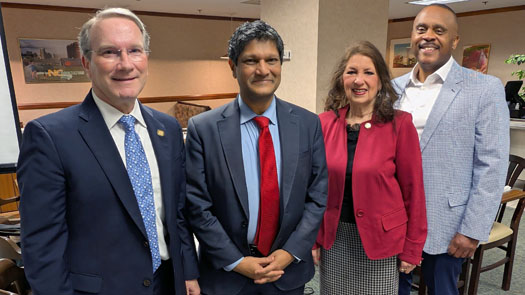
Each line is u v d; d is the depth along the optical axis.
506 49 7.41
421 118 1.72
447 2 6.64
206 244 1.22
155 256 1.15
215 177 1.22
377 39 3.96
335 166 1.50
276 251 1.25
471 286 2.41
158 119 1.21
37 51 6.84
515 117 5.46
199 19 8.59
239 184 1.21
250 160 1.25
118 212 1.05
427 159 1.66
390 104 1.47
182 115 8.30
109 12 1.02
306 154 1.29
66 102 7.29
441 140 1.63
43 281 0.97
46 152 0.97
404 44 9.19
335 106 1.64
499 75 7.60
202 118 1.28
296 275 1.32
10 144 2.02
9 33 6.54
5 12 6.43
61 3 6.57
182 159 1.26
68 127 1.01
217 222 1.24
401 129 1.46
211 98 9.21
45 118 1.01
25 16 6.61
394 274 1.53
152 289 1.13
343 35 3.67
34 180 0.97
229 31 9.11
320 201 1.34
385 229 1.45
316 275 2.73
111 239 1.05
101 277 1.05
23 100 6.89
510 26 7.27
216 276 1.27
